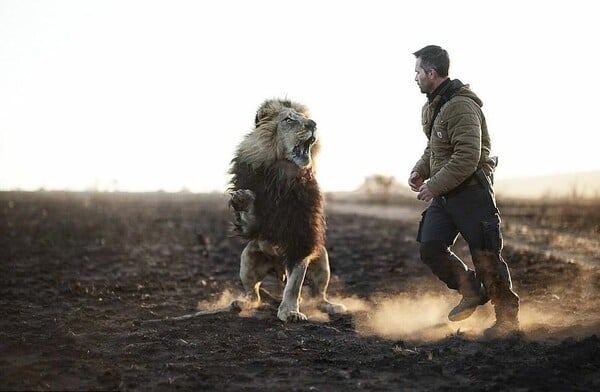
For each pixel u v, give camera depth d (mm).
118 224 52719
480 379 12242
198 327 16719
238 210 18297
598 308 18344
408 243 39812
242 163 18672
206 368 13172
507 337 14742
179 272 28609
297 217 17969
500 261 15016
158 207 83500
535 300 19719
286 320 17562
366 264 30391
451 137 14953
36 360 13742
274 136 18281
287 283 18078
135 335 15898
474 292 15586
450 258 15719
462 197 15023
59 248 36750
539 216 51781
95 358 13875
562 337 14945
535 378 11906
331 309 18969
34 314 18719
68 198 106500
